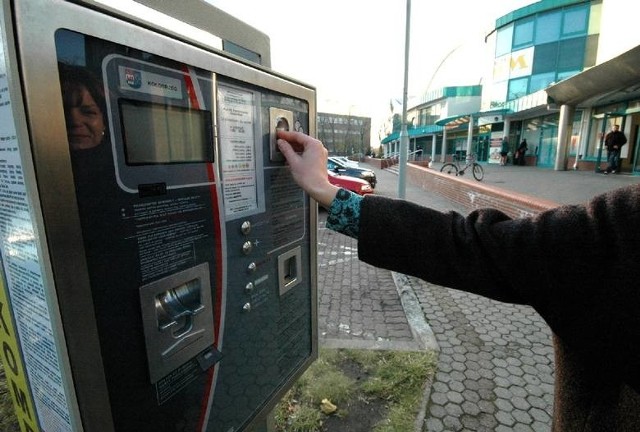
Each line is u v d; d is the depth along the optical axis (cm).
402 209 86
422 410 220
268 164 123
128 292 82
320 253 588
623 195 64
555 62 1831
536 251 68
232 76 104
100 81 73
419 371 251
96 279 76
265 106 120
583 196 809
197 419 105
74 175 70
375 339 308
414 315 342
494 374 256
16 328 86
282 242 136
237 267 114
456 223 83
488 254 74
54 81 66
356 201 92
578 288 64
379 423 211
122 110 78
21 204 69
